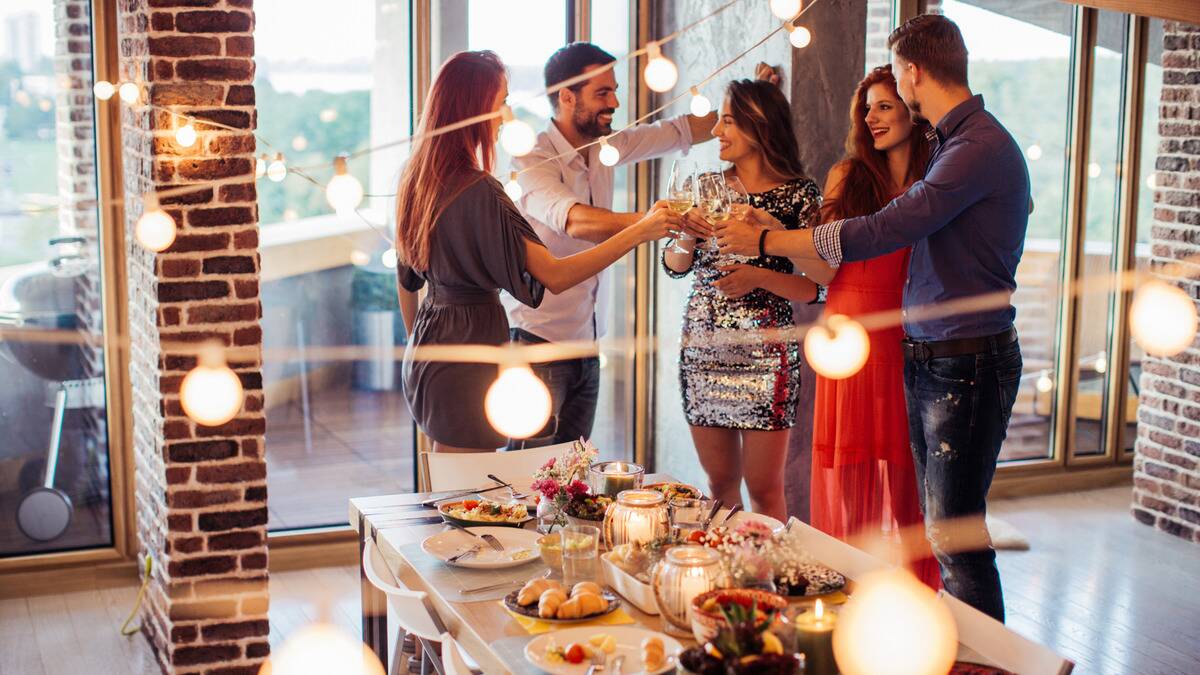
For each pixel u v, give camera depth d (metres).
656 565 2.12
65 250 4.24
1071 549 4.73
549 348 4.00
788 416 3.80
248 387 3.49
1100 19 5.26
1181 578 4.40
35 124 4.14
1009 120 5.20
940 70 2.95
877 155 3.42
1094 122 5.36
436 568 2.42
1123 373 5.62
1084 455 5.64
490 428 3.32
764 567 2.00
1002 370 3.01
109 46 4.15
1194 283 4.81
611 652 1.95
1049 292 5.47
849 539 3.56
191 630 3.54
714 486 3.93
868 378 3.45
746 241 3.15
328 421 4.58
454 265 3.21
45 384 4.28
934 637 1.75
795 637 1.75
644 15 4.65
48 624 4.04
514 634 2.07
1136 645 3.78
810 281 3.69
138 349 3.82
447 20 4.45
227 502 3.52
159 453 3.52
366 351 4.59
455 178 3.15
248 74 3.36
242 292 3.45
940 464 3.05
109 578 4.38
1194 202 4.80
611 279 4.84
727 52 4.25
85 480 4.37
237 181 3.39
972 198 2.89
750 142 3.59
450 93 3.13
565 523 2.57
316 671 2.10
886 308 3.40
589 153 4.00
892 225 2.94
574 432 4.17
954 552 3.07
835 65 4.00
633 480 2.72
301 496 4.58
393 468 4.70
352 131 4.43
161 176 3.32
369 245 4.53
